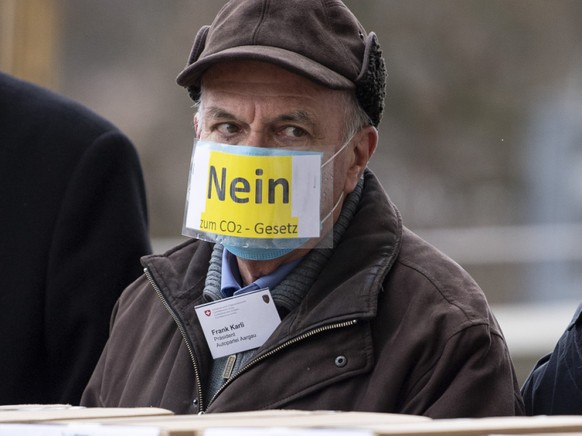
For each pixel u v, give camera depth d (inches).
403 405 327.6
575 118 2974.9
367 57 349.4
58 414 268.7
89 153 435.5
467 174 2977.4
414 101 2947.8
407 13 2920.8
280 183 336.2
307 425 235.3
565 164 2984.7
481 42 2955.2
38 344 429.1
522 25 2957.7
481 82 2962.6
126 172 441.7
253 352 345.4
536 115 2987.2
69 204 430.0
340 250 347.3
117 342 380.8
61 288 425.7
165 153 2746.1
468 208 2967.5
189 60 362.9
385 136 2947.8
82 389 424.5
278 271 350.6
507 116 2982.3
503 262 1955.0
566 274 2005.4
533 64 2972.4
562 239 2034.9
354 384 329.7
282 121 337.7
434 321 329.7
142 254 438.6
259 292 345.1
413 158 2957.7
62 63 2679.6
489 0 2942.9
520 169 2992.1
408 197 2950.3
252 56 331.3
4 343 424.8
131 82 2726.4
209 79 344.5
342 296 335.9
